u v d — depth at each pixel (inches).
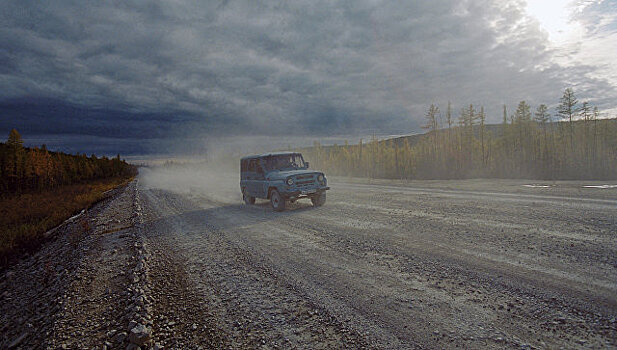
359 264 202.5
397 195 564.1
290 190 445.1
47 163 2274.9
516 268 173.2
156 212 542.3
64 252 343.3
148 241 322.0
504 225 273.7
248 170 551.8
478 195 499.5
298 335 124.9
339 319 134.8
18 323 177.3
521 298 139.6
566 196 431.2
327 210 433.7
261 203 567.8
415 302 144.3
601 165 1780.3
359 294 157.8
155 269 228.5
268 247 262.1
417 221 316.5
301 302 154.8
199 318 147.9
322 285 173.5
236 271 209.5
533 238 227.3
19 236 501.0
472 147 2310.5
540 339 108.2
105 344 130.6
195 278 203.5
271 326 134.0
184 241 310.7
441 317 129.0
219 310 154.3
